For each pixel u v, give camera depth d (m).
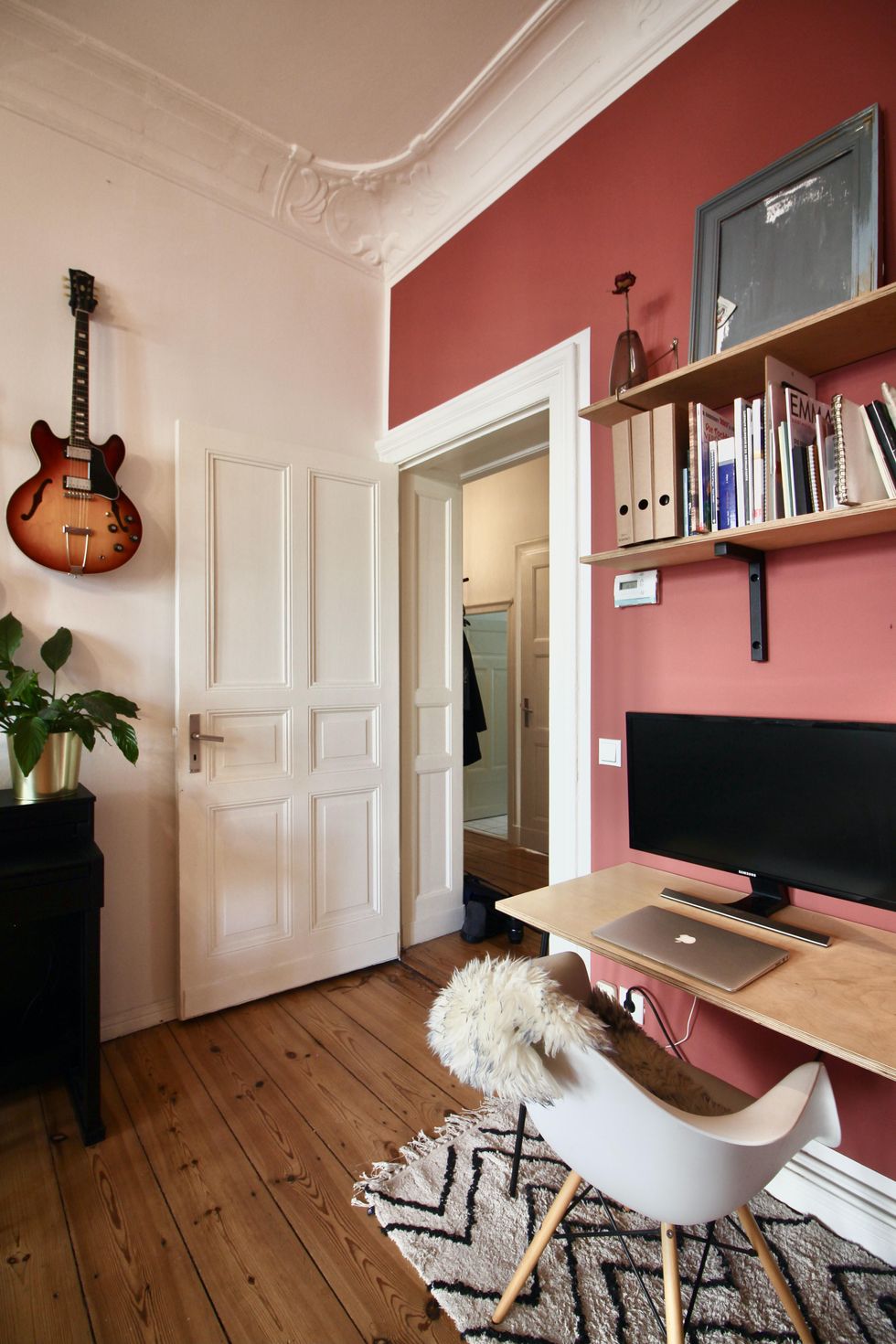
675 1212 0.98
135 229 2.36
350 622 2.75
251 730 2.47
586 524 2.04
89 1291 1.32
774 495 1.38
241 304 2.60
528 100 2.19
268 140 2.41
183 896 2.30
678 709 1.80
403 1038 2.25
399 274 2.95
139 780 2.33
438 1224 1.48
